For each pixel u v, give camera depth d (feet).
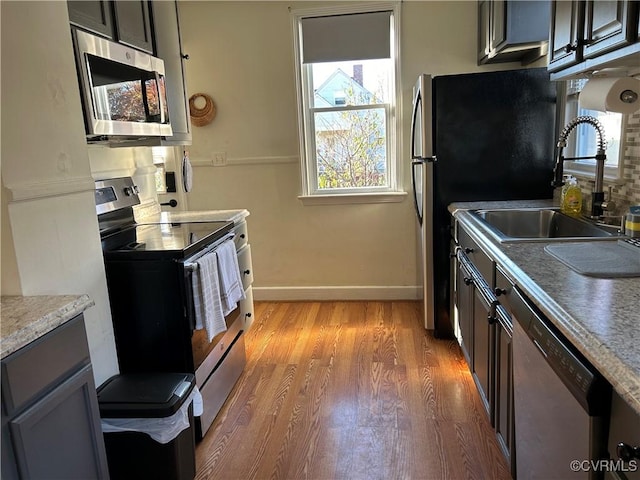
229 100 11.85
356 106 11.71
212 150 12.16
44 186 4.92
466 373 8.29
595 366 2.80
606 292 3.73
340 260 12.39
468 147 8.90
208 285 6.57
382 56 11.09
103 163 8.26
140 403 5.32
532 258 4.80
